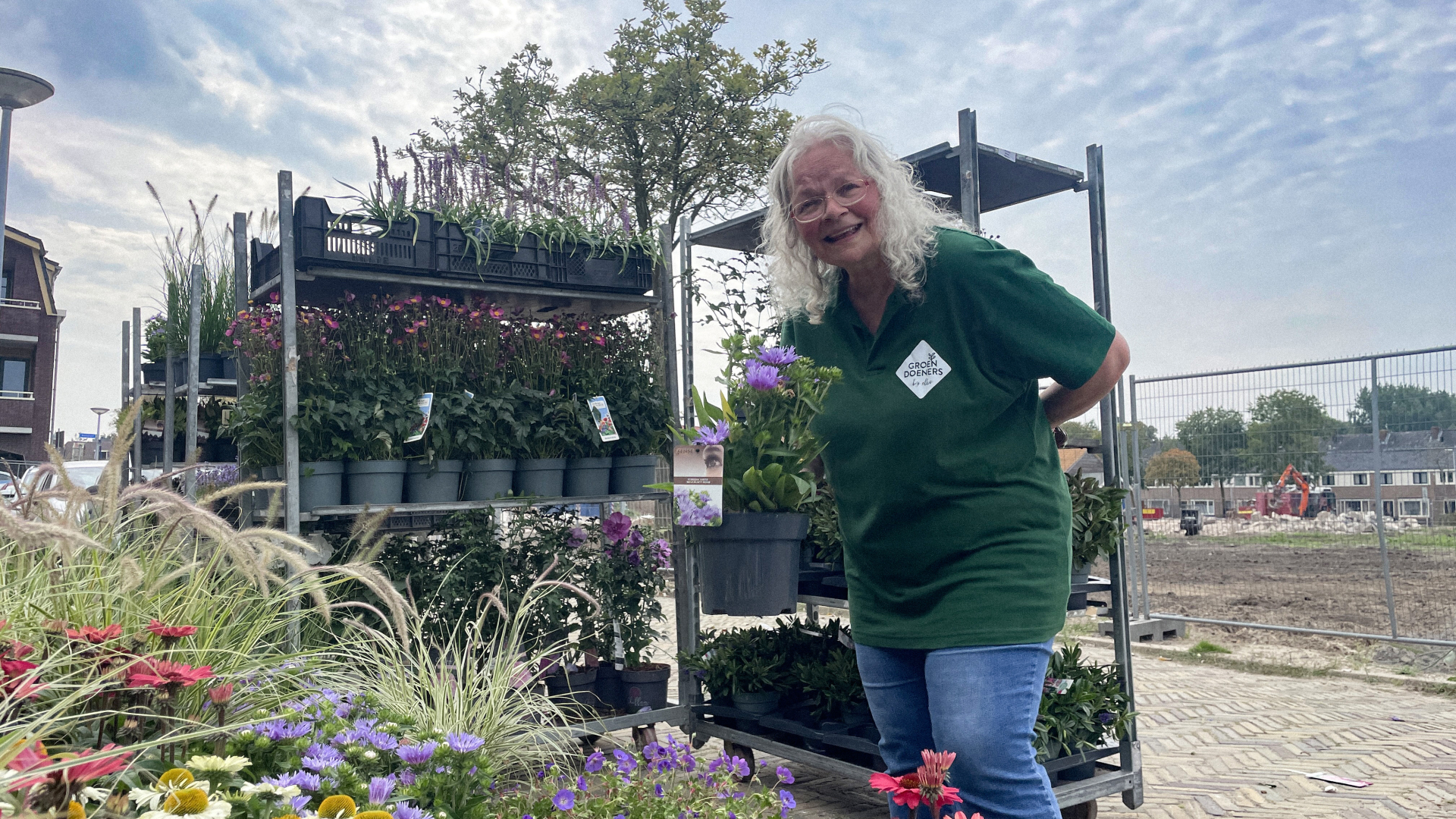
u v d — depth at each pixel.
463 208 3.75
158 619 1.96
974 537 1.74
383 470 3.35
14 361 22.16
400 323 3.53
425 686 2.34
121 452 1.91
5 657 1.50
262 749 1.56
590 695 3.71
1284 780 3.50
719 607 2.79
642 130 12.48
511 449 3.71
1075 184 3.38
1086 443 3.30
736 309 4.24
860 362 1.96
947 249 1.79
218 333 6.00
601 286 3.93
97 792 1.16
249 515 3.48
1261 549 9.80
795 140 1.88
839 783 3.62
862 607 1.92
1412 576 8.39
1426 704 4.89
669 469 4.58
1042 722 2.83
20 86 8.33
